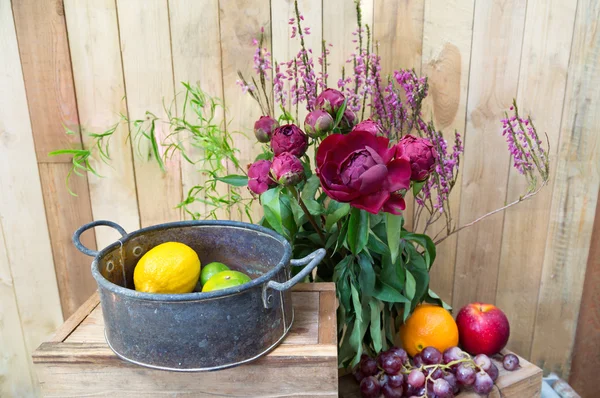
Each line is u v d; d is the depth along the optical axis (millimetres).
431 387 854
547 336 1295
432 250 904
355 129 694
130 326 600
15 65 1022
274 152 736
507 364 947
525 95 1097
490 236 1196
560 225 1194
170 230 792
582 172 1154
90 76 1045
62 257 1160
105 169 1109
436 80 1091
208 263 829
